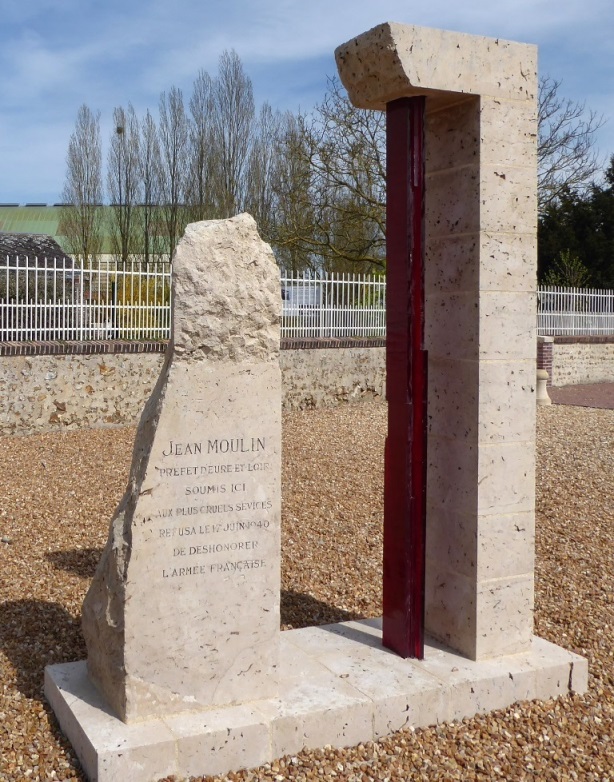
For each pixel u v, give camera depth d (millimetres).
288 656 4504
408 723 4074
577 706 4391
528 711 4285
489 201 4297
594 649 5098
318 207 22062
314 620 5469
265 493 3918
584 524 7816
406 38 4008
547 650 4656
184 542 3770
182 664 3791
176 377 3736
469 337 4398
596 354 22578
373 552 6910
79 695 3959
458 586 4574
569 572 6523
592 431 13320
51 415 12102
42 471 9680
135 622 3682
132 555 3666
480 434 4367
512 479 4484
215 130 29328
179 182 29562
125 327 13023
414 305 4309
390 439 4551
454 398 4531
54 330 12352
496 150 4301
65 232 32281
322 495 8711
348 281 15719
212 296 3762
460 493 4523
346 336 15820
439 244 4578
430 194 4621
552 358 20906
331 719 3887
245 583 3898
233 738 3670
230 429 3838
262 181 29219
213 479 3816
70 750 3789
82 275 12547
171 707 3781
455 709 4188
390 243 4410
